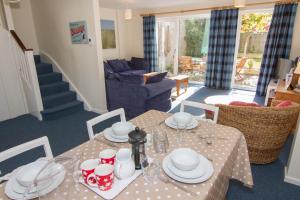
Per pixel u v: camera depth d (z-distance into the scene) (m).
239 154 1.54
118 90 3.82
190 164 1.04
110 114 1.78
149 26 6.47
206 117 2.55
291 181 2.06
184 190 0.95
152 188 0.96
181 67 6.82
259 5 4.86
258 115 2.05
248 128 2.16
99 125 3.55
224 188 1.25
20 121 3.79
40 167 1.05
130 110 3.81
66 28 4.13
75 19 3.89
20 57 3.73
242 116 2.13
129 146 1.34
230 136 1.46
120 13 6.70
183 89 5.81
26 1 4.75
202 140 1.40
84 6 3.66
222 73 5.68
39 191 0.92
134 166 1.06
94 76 4.00
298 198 1.89
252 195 1.92
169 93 4.21
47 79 4.36
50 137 3.15
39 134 3.27
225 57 5.52
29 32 4.91
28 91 3.89
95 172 0.95
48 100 3.94
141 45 6.93
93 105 4.27
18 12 4.70
